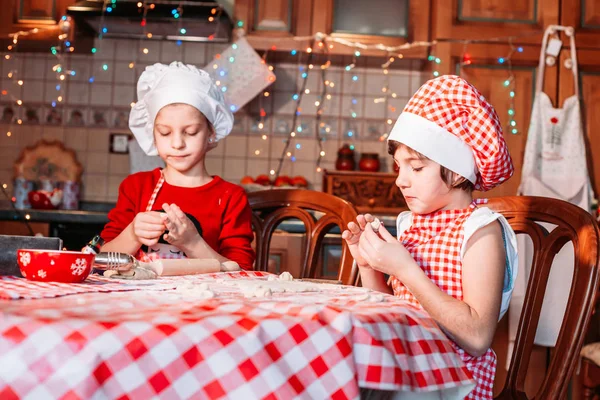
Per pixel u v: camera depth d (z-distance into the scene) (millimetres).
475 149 1107
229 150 3836
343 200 1618
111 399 596
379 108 3863
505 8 3377
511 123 3338
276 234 2693
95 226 2906
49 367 587
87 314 649
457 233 1124
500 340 2449
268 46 3488
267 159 3838
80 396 582
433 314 979
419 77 3865
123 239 1398
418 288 990
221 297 830
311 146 3848
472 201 1244
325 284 1072
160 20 3350
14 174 3766
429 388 747
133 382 602
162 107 1527
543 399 1090
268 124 3846
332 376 667
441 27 3377
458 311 976
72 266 916
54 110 3807
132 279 1025
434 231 1156
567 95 3307
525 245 2520
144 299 772
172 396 613
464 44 3367
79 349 592
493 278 1062
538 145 3244
